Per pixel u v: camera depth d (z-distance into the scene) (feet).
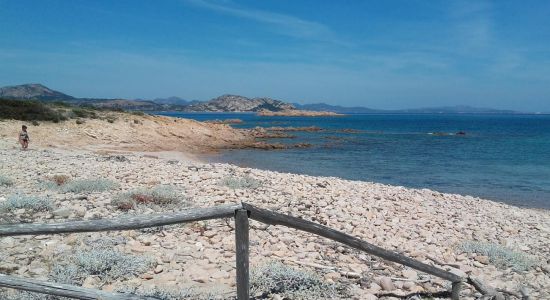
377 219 35.22
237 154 121.39
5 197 33.50
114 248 23.30
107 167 54.34
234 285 19.65
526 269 27.02
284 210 35.22
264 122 361.10
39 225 14.07
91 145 102.94
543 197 66.33
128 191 37.47
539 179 83.82
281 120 447.01
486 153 131.85
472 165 104.06
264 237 27.45
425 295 20.47
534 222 42.86
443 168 98.58
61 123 112.78
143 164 60.95
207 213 14.94
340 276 22.02
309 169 94.79
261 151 131.13
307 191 44.70
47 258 21.35
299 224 16.51
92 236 24.91
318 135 201.26
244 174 53.98
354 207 37.96
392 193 48.65
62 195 35.83
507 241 32.73
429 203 45.47
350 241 17.89
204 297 18.07
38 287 13.78
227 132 161.68
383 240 29.71
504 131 260.42
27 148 81.00
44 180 41.93
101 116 130.72
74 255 21.65
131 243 24.32
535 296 22.31
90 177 45.24
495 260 27.43
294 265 23.02
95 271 20.08
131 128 124.88
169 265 21.71
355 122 418.92
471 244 30.19
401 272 23.49
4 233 13.80
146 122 134.00
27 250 22.17
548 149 144.66
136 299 14.02
